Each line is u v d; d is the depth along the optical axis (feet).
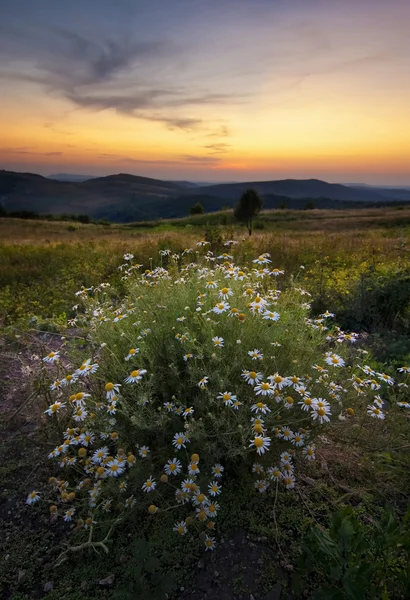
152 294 10.27
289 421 7.13
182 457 7.18
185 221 149.69
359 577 4.63
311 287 19.39
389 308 15.76
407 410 9.07
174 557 6.17
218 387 7.13
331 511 6.94
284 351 8.12
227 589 5.71
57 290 23.25
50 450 8.44
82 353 9.29
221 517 6.79
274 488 7.34
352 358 11.70
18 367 12.26
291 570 5.93
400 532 5.24
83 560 6.25
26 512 7.20
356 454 7.98
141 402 6.63
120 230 112.57
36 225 135.23
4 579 6.00
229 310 8.25
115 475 6.18
